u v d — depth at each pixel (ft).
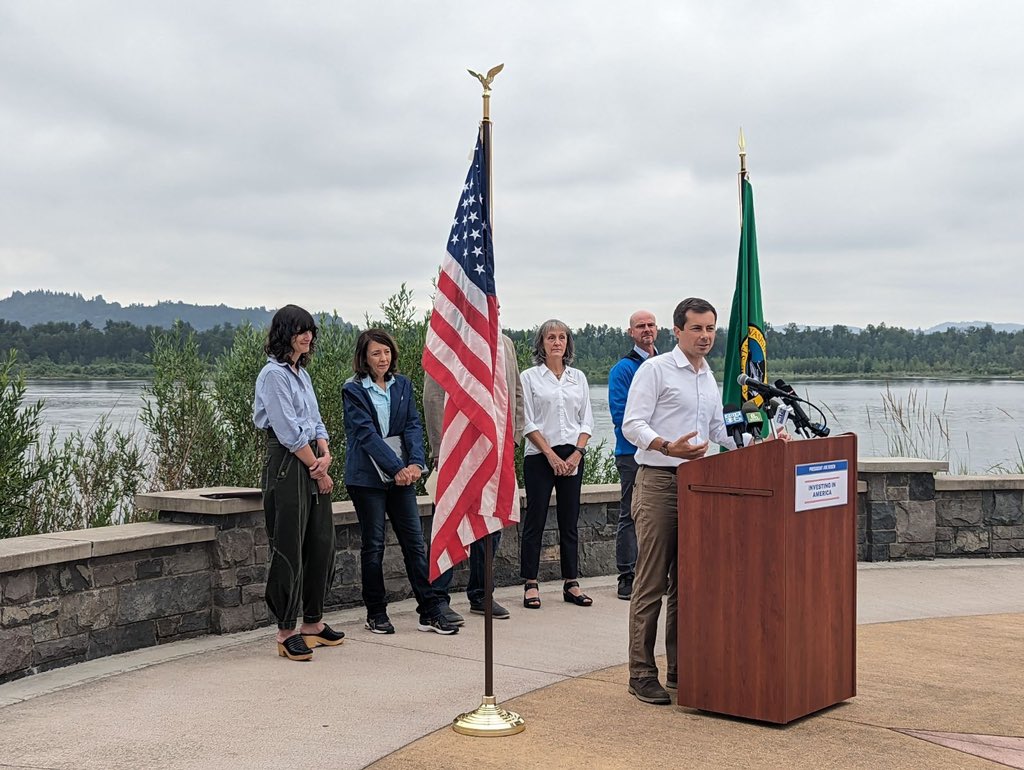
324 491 19.94
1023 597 25.34
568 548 24.84
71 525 28.71
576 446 24.45
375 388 22.00
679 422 17.30
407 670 18.61
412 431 22.09
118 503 29.94
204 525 21.09
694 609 16.12
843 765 13.82
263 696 16.87
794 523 15.48
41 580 18.17
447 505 16.28
